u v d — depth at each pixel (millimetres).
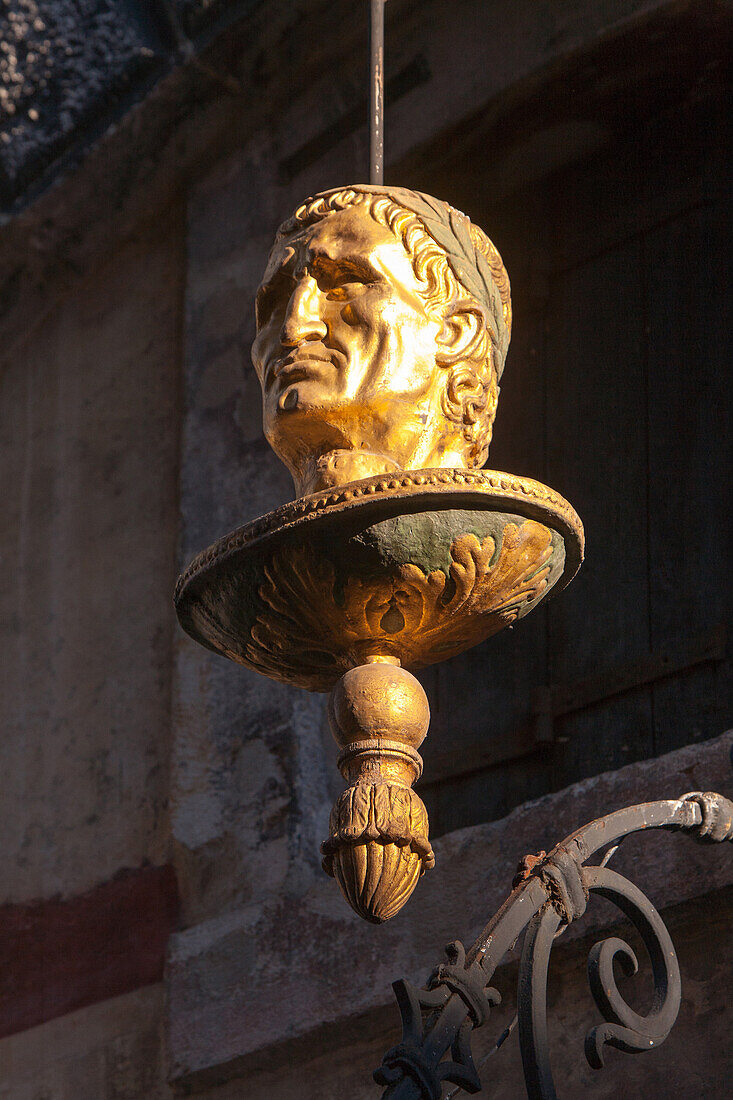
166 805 3484
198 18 3846
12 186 4273
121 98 4055
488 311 1625
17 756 3873
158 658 3697
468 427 1558
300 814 3205
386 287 1558
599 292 3506
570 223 3619
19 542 4176
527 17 3420
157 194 4199
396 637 1525
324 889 3014
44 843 3682
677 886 2434
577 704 3178
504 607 1557
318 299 1573
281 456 1585
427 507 1428
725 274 3250
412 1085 1534
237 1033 3008
